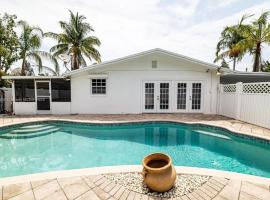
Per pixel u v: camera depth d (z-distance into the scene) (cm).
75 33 2038
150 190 286
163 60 1134
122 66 1134
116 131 820
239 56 1827
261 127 721
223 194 273
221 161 516
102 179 316
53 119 909
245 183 302
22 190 281
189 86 1141
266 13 1584
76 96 1140
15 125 810
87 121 862
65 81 1145
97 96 1140
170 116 1028
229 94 977
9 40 1664
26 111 1119
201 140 692
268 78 1316
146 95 1152
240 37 1919
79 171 343
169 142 684
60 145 655
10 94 1252
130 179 317
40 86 1131
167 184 276
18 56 1714
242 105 857
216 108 1130
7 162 520
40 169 477
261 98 729
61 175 327
